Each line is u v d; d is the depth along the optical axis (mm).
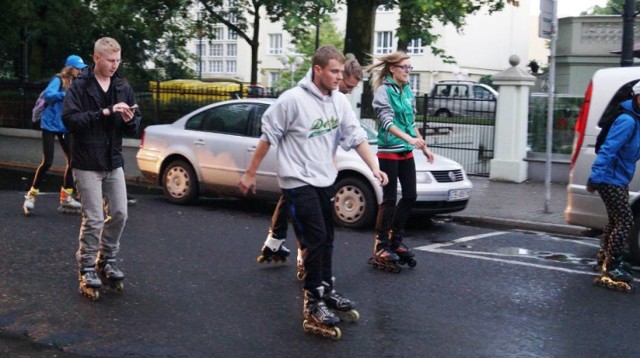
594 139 7836
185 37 28031
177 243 8250
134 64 33406
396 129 6852
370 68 7062
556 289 6785
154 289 6410
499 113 14641
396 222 7270
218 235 8773
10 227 8703
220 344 5129
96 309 5809
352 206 9422
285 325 5555
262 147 5309
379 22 55344
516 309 6125
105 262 6254
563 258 8180
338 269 7305
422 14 17344
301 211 5254
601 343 5352
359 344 5195
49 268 6941
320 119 5273
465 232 9766
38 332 5273
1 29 24609
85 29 29203
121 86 5934
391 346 5172
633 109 6617
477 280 7039
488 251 8461
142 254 7660
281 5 17609
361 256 7891
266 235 8859
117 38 31172
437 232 9680
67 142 9445
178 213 10266
